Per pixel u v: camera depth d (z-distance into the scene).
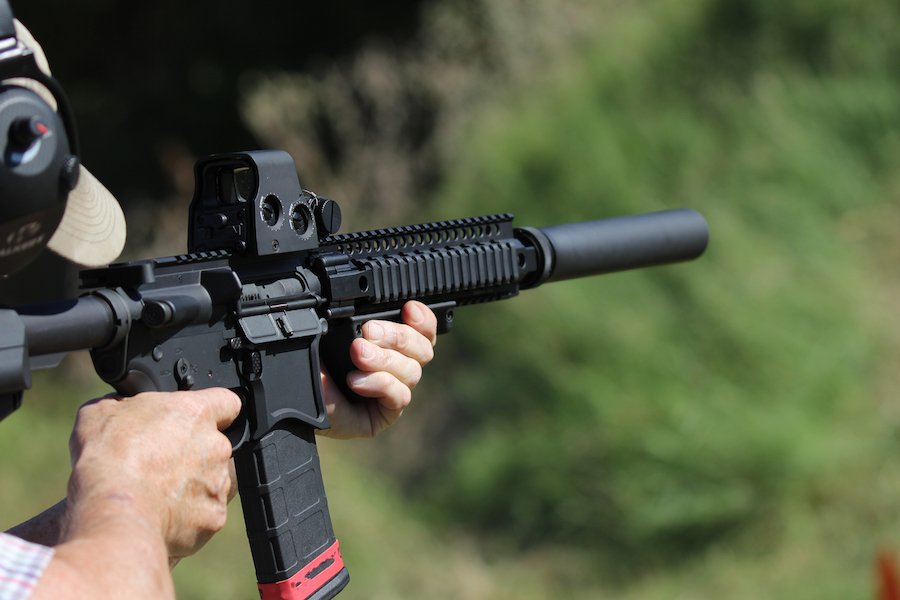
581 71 14.95
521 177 13.91
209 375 3.61
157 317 3.31
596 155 13.38
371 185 16.45
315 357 4.04
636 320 11.44
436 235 4.64
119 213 3.39
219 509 3.17
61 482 12.84
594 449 11.02
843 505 9.91
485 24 16.77
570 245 5.08
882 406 10.32
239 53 22.78
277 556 3.88
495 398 12.32
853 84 12.75
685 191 12.45
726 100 13.16
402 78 16.89
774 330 10.76
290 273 4.01
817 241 11.48
